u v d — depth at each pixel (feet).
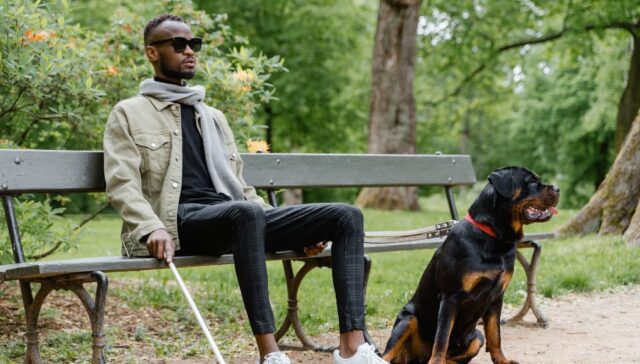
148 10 23.43
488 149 132.36
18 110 18.88
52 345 14.80
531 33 75.92
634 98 61.36
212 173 12.98
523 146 120.98
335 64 78.33
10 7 17.20
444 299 11.81
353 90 82.02
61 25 19.06
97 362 11.07
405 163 18.28
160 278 23.79
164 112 13.12
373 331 16.42
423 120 103.19
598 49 72.95
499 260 11.79
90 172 13.23
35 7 17.69
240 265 11.48
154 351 14.53
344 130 86.79
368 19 81.92
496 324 12.72
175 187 12.52
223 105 20.95
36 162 12.54
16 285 19.92
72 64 18.61
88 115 20.61
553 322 17.29
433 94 95.04
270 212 12.46
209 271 25.88
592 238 29.25
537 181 11.66
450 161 19.22
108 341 14.80
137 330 15.62
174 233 12.24
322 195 107.24
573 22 64.44
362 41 84.33
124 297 19.81
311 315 17.78
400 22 57.82
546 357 13.76
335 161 16.99
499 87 96.89
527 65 90.38
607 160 101.30
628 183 29.76
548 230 36.73
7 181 12.17
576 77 91.40
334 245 12.00
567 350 14.33
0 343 14.74
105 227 54.44
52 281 11.53
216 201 12.80
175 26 13.47
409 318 12.53
